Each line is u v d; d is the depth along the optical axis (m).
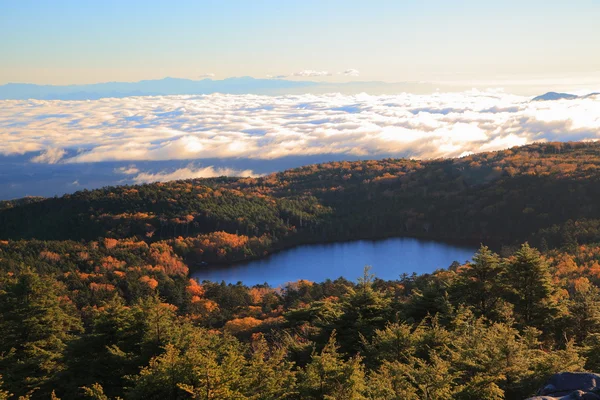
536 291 42.84
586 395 18.64
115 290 113.00
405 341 34.19
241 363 32.31
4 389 39.34
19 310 46.62
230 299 111.75
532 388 27.02
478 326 35.12
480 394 25.88
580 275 90.75
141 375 33.62
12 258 135.50
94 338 40.09
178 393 30.36
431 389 26.09
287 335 46.50
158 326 39.78
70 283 116.62
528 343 33.06
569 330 40.12
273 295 116.81
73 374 39.84
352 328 41.78
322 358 29.84
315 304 49.28
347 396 27.77
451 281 47.53
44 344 45.94
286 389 30.22
